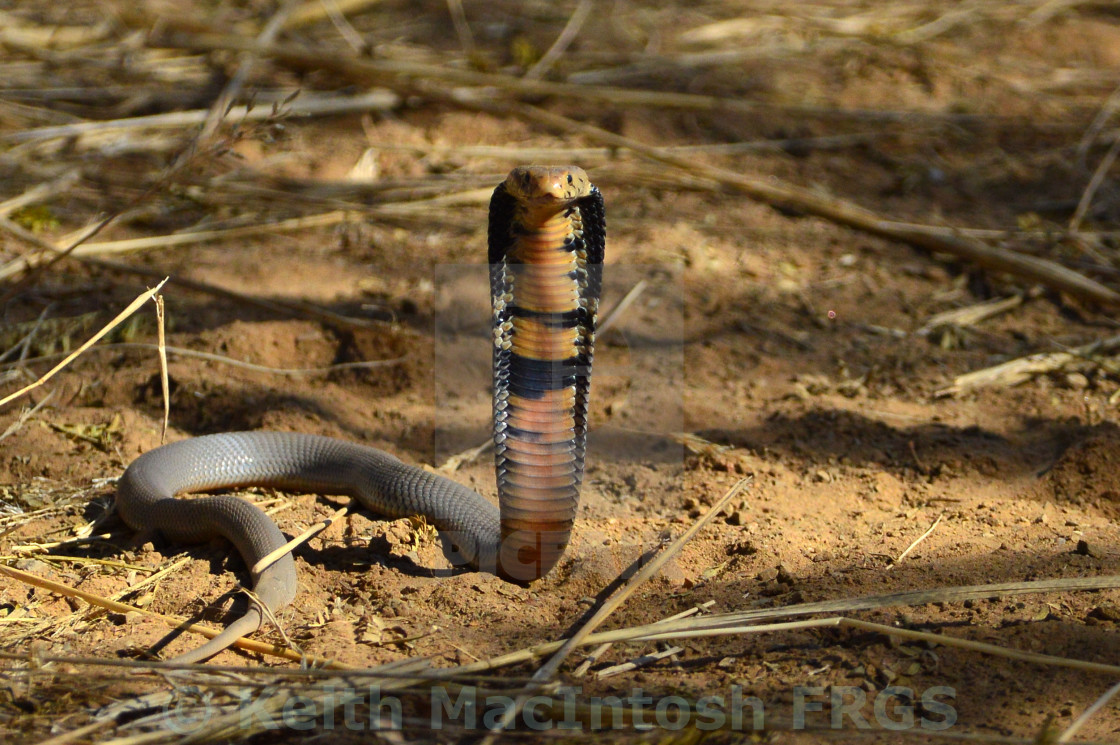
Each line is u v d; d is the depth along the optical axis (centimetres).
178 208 247
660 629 160
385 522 178
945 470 191
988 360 217
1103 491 185
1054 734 147
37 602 166
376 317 222
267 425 196
